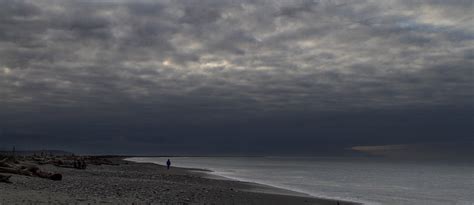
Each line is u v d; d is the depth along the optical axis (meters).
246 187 46.66
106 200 21.73
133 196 26.03
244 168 122.19
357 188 54.12
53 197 20.86
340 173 100.38
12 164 36.25
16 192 21.86
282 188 48.41
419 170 137.50
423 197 45.53
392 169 142.62
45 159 67.69
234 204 27.75
